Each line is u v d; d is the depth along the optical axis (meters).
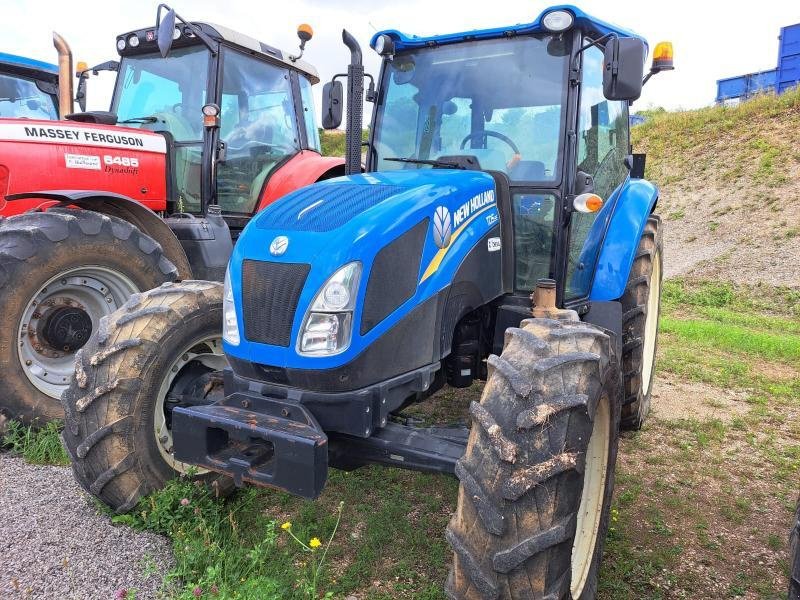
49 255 3.71
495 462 1.96
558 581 1.97
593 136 3.46
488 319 3.23
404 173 3.02
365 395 2.36
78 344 4.03
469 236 2.80
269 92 6.11
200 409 2.45
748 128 14.77
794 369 6.06
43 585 2.29
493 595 1.92
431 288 2.59
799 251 10.66
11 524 2.66
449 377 3.15
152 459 2.82
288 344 2.38
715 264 11.01
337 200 2.66
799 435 4.29
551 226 3.16
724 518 3.22
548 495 1.94
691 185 13.77
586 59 3.27
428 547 2.83
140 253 4.10
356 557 2.74
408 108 3.51
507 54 3.28
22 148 4.48
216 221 5.10
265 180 6.12
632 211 3.89
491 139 3.27
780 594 2.61
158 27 4.12
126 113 5.84
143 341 2.82
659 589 2.63
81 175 4.75
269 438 2.24
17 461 3.41
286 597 2.36
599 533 2.51
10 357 3.62
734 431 4.38
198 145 5.43
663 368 5.93
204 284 3.17
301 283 2.37
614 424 2.52
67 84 5.12
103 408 2.72
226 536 2.73
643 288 4.08
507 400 2.04
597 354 2.19
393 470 3.58
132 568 2.42
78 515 2.77
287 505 3.13
